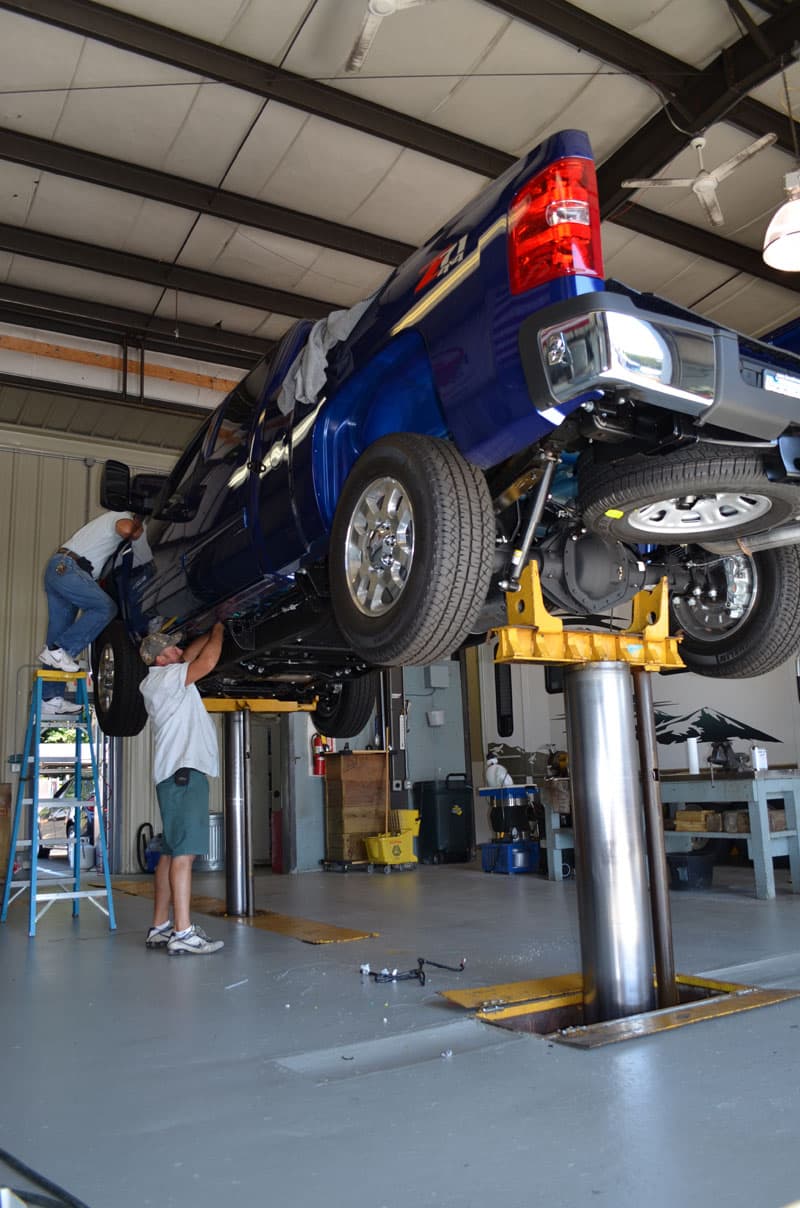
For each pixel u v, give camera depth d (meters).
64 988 3.66
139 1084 2.38
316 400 2.95
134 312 8.40
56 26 5.08
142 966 4.09
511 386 2.23
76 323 8.52
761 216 7.26
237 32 5.29
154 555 4.49
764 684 9.37
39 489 9.78
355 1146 1.89
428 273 2.55
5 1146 1.98
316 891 7.40
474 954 4.09
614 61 5.50
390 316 2.66
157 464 10.35
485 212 2.40
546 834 7.57
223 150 6.32
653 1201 1.58
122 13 5.12
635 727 3.37
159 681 4.50
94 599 5.21
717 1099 2.07
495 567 2.93
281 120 6.04
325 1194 1.67
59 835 12.01
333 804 9.68
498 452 2.37
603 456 2.53
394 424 2.90
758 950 3.96
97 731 9.93
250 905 5.73
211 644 4.30
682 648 3.59
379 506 2.59
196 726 4.53
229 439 3.63
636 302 2.20
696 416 2.21
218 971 3.91
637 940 3.03
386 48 5.43
